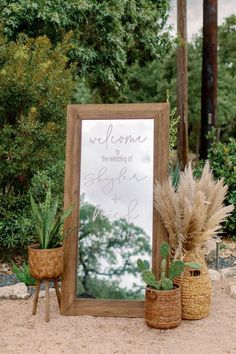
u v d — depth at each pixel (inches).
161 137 158.2
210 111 364.8
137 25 413.4
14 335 139.5
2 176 222.1
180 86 407.2
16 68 215.8
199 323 148.2
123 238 158.1
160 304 141.1
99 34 375.2
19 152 213.9
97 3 368.8
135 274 155.6
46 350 129.2
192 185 153.2
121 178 160.2
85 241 159.5
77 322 149.3
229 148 273.4
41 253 148.7
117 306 153.6
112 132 161.8
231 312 157.5
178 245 151.8
